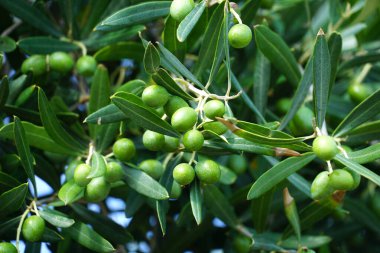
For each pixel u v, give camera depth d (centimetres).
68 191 68
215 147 67
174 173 65
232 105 80
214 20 67
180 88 64
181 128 63
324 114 66
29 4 78
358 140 71
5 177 68
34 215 68
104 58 77
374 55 81
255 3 72
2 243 66
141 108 64
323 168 82
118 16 69
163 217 67
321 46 65
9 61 80
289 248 77
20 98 73
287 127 78
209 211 80
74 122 72
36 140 70
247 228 79
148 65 63
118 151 68
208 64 70
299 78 77
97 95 71
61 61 76
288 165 66
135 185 68
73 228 69
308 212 75
